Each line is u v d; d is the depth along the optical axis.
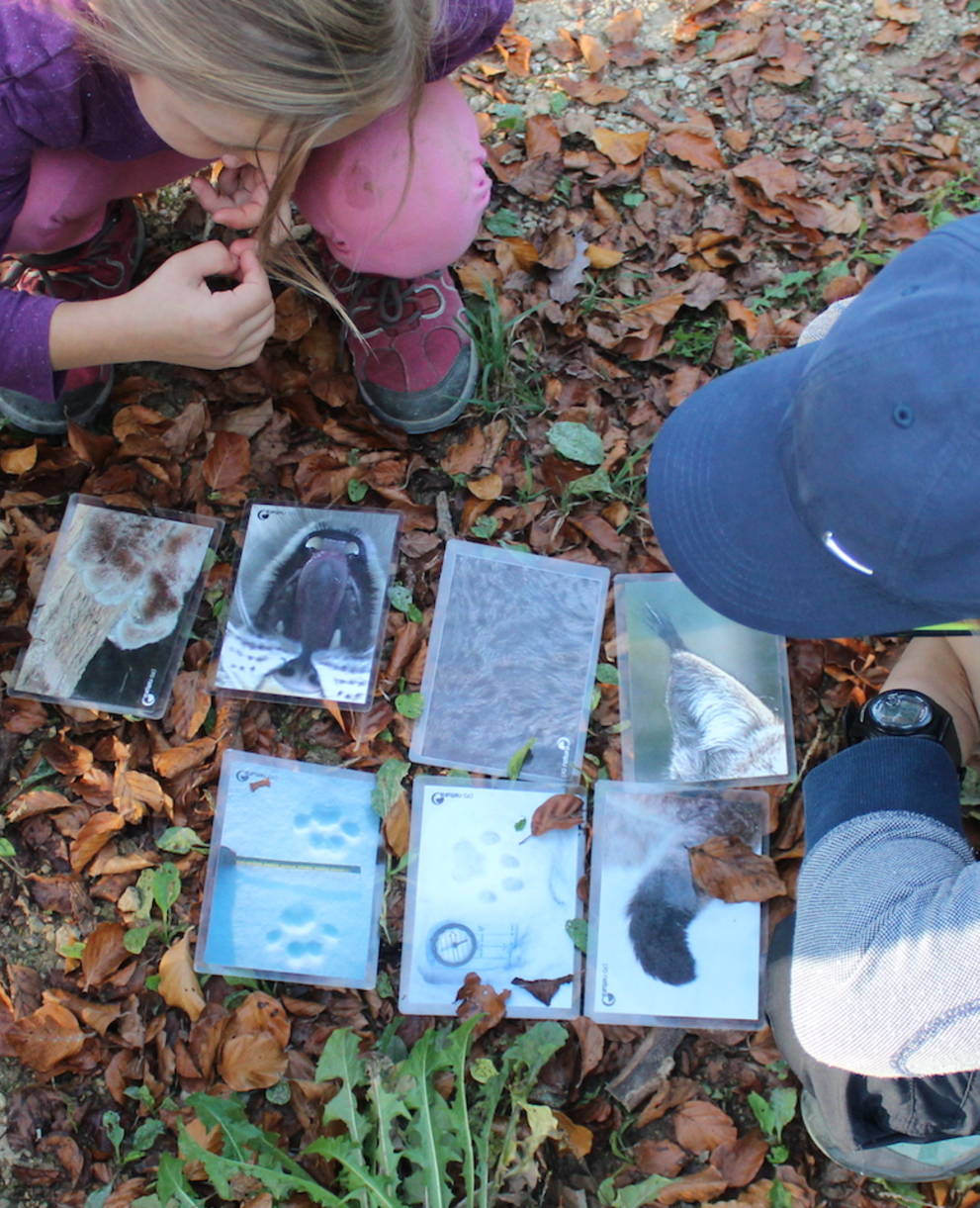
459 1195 1.42
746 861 1.56
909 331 0.82
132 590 1.64
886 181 1.96
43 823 1.55
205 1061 1.44
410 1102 1.37
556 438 1.73
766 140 1.98
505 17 1.35
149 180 1.51
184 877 1.55
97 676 1.60
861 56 2.05
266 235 1.28
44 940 1.50
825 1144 1.42
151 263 1.80
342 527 1.69
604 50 2.02
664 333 1.84
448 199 1.39
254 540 1.68
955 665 1.43
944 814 1.18
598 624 1.68
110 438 1.68
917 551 0.85
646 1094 1.49
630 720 1.64
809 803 1.25
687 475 1.13
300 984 1.52
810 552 1.02
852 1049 1.05
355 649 1.64
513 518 1.72
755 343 1.82
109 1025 1.46
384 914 1.56
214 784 1.58
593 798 1.61
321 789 1.59
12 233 1.43
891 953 1.00
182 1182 1.33
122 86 1.26
